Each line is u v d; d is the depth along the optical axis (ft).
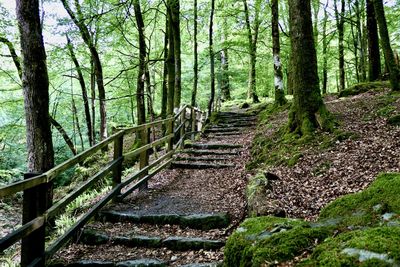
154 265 13.73
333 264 6.81
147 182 24.70
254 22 67.72
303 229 8.96
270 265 8.03
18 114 55.83
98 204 18.29
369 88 44.29
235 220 17.47
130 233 16.61
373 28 49.08
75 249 15.58
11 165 54.70
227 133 45.88
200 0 65.41
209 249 14.80
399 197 9.44
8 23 33.91
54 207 13.47
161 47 72.38
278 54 49.52
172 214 18.01
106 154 50.39
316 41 65.26
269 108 51.03
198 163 30.76
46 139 21.11
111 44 49.98
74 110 62.34
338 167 20.77
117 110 74.43
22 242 12.45
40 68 20.85
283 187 19.56
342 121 29.19
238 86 103.35
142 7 55.01
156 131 56.90
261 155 28.58
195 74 56.24
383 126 25.59
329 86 115.96
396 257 6.33
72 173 54.44
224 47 63.77
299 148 25.90
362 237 7.21
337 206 10.84
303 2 28.71
